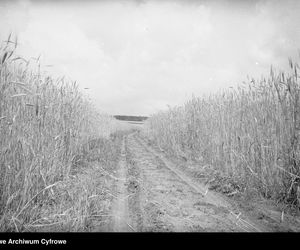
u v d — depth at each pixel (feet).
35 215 12.85
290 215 15.51
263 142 20.68
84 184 17.51
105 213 14.79
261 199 18.31
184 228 13.37
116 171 27.27
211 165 29.40
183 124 44.29
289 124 19.13
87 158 29.84
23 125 15.37
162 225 13.62
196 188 21.91
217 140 28.66
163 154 43.62
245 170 21.45
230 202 18.06
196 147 37.65
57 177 18.22
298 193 16.61
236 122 26.35
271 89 21.85
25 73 17.48
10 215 12.02
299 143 18.28
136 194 19.19
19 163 14.23
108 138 59.21
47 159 16.96
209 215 15.47
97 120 47.85
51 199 15.38
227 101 29.94
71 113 25.61
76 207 13.53
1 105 14.06
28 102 17.08
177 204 17.43
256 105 23.45
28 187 13.66
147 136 86.89
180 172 28.73
